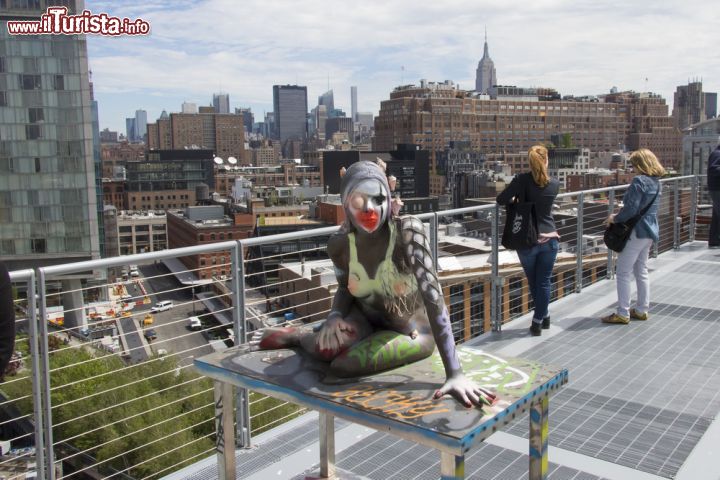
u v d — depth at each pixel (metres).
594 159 191.88
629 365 5.61
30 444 15.52
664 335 6.42
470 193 148.62
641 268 6.88
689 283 8.59
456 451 2.31
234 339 4.24
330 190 159.88
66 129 67.75
